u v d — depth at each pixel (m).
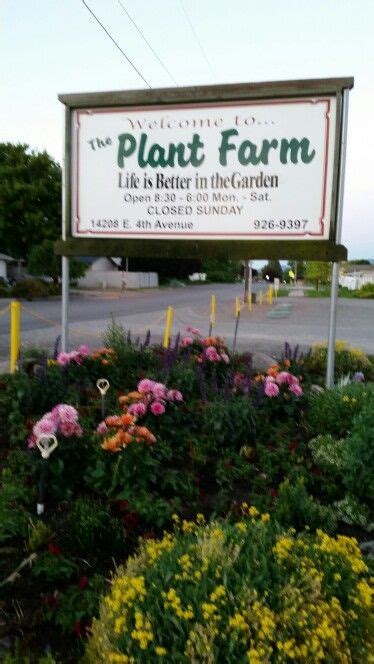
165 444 4.20
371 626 2.03
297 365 6.99
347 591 2.09
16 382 5.18
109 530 2.91
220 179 6.29
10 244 39.66
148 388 4.49
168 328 10.00
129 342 7.25
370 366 8.62
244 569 2.08
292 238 6.12
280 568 2.07
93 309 23.55
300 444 4.41
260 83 5.97
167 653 1.80
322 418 4.87
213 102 6.21
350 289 56.94
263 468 4.07
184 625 1.85
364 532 3.39
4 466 3.94
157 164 6.46
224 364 6.46
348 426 4.73
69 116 6.62
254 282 92.06
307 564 2.12
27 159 39.59
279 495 3.40
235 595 1.94
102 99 6.45
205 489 3.83
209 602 1.91
